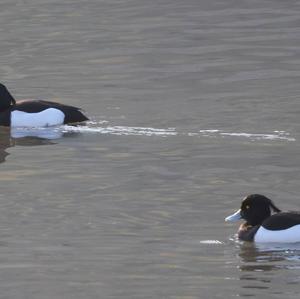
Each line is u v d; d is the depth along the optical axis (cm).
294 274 1266
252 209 1407
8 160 1819
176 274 1268
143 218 1480
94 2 3400
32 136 1997
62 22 3098
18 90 2350
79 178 1691
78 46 2786
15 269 1298
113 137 1944
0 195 1609
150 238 1400
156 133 1953
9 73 2519
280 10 3147
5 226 1464
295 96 2195
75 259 1330
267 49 2677
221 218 1470
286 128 1948
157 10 3228
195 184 1630
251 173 1675
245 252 1343
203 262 1309
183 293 1209
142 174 1697
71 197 1589
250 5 3234
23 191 1627
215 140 1883
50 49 2764
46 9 3309
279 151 1795
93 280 1256
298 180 1631
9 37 2923
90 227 1450
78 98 2258
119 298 1199
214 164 1733
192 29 2938
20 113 2072
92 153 1842
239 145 1842
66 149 1881
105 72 2497
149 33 2906
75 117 2069
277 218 1383
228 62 2553
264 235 1377
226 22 3014
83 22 3089
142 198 1569
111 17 3147
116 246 1373
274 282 1239
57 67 2564
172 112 2098
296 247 1360
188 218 1474
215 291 1215
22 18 3180
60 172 1730
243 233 1394
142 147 1861
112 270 1288
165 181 1652
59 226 1459
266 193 1572
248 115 2052
